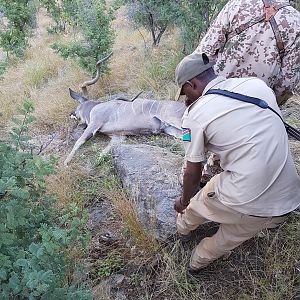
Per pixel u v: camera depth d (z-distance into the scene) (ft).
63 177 13.83
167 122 16.03
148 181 12.64
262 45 9.05
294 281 9.73
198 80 8.00
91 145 16.78
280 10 8.93
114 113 16.81
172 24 24.89
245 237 8.67
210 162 10.53
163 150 14.65
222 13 9.43
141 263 10.53
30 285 7.06
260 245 10.54
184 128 7.91
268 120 7.61
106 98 19.85
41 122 18.56
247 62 9.27
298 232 10.56
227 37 9.46
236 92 7.68
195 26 19.90
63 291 7.75
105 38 21.11
